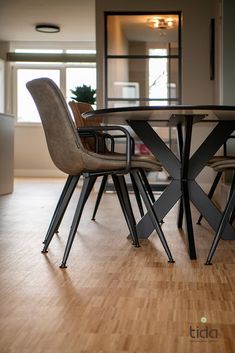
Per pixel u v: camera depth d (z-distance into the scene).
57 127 2.15
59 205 2.46
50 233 2.45
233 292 1.73
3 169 5.70
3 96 9.48
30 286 1.81
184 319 1.44
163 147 2.69
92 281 1.88
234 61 4.54
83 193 2.20
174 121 2.83
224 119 2.67
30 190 6.38
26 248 2.55
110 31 6.14
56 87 2.11
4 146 5.68
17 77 9.59
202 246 2.62
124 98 6.18
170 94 6.17
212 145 2.64
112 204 4.71
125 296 1.68
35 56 9.45
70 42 9.55
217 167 2.46
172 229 3.20
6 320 1.44
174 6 6.09
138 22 6.13
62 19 7.96
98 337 1.30
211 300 1.63
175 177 2.71
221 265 2.17
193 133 6.02
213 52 5.86
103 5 6.10
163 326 1.38
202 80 6.13
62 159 2.19
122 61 6.15
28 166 9.60
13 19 7.94
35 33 8.89
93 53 9.49
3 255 2.38
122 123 3.42
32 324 1.40
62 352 1.20
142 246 2.62
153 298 1.66
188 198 2.57
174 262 2.23
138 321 1.42
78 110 3.13
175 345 1.24
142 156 3.01
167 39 6.13
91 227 3.28
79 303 1.60
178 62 6.15
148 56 6.14
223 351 1.21
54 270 2.07
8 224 3.41
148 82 6.16
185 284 1.84
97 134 2.86
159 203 2.75
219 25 5.14
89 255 2.38
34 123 9.55
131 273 2.02
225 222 2.24
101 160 2.18
